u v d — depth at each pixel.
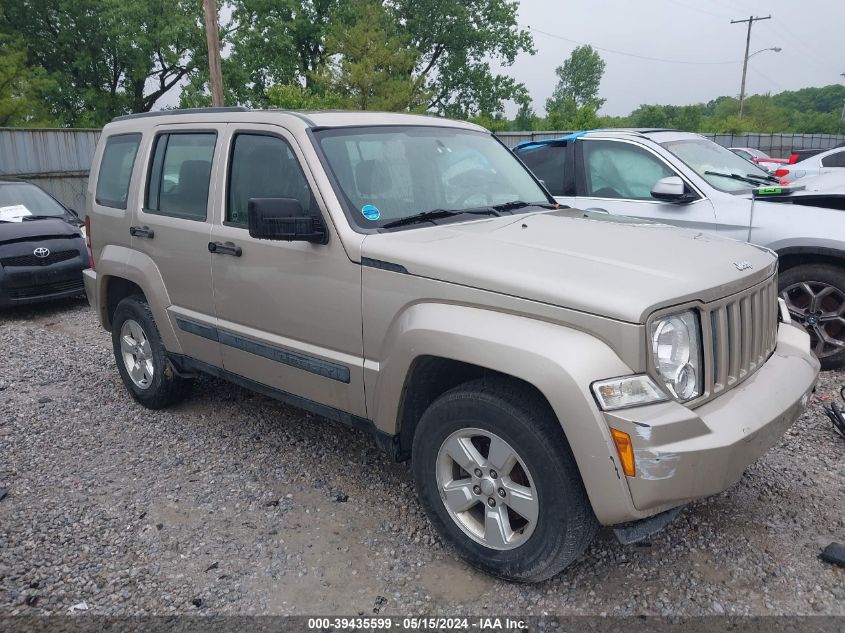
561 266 2.78
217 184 4.00
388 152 3.74
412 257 3.00
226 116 4.07
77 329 7.71
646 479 2.42
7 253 8.08
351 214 3.32
